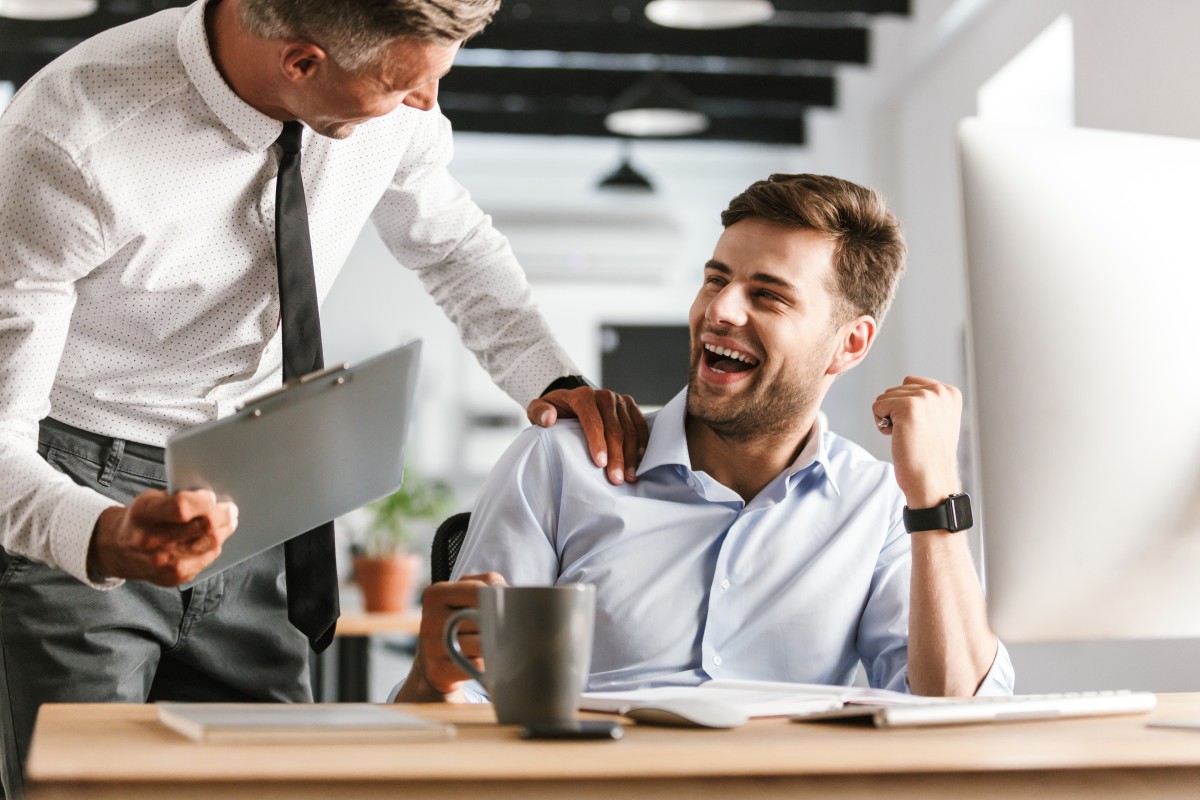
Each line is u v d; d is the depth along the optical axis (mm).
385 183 1780
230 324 1658
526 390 1974
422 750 788
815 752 791
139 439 1643
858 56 6238
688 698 1075
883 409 1460
